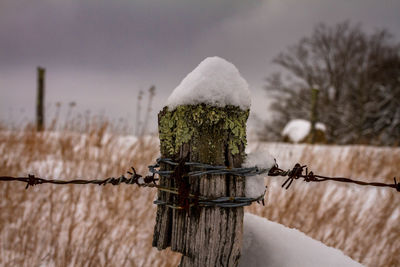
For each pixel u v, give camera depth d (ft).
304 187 11.82
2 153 11.18
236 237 3.54
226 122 3.48
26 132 13.73
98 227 8.11
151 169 3.79
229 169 3.44
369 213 10.50
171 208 3.68
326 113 68.03
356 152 15.98
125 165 11.62
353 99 66.59
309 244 4.27
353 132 61.41
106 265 7.01
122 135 15.15
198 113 3.43
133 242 8.20
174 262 7.55
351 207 10.64
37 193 9.64
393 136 56.70
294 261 4.00
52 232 7.84
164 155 3.71
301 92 72.95
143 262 7.44
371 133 59.21
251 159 3.65
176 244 3.59
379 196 11.81
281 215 9.09
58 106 14.85
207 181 3.44
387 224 10.22
